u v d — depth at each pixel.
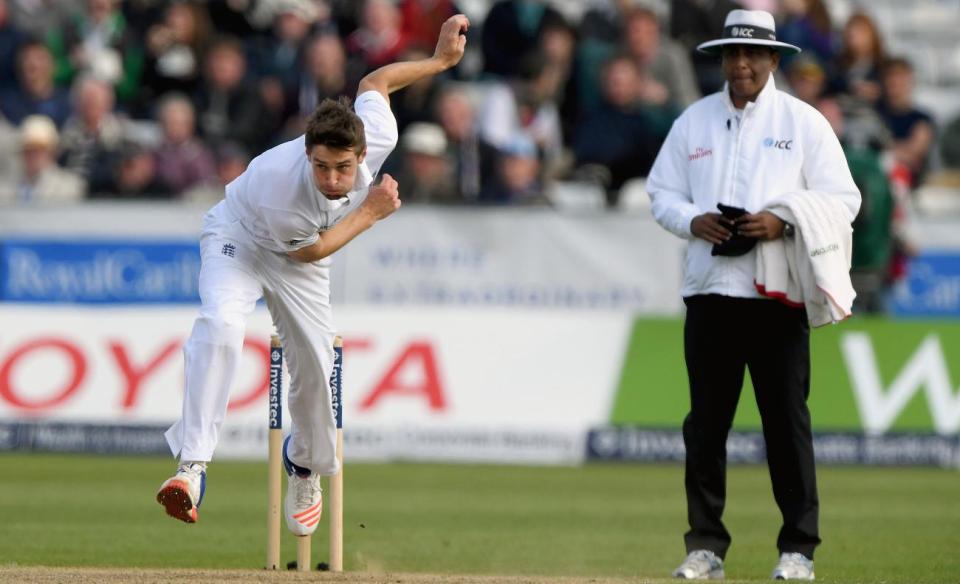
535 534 31.33
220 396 21.39
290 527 23.08
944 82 63.62
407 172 48.62
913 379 45.09
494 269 46.47
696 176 24.27
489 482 40.34
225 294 21.45
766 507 36.22
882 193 45.97
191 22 56.22
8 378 45.56
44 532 30.39
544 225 46.50
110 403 45.25
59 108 54.75
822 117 23.95
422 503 36.12
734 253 23.42
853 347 45.16
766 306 23.62
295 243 21.20
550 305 46.53
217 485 38.72
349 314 45.56
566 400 45.28
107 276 47.12
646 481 41.06
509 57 54.44
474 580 20.83
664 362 45.41
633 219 46.47
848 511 35.38
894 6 64.75
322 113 19.81
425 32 54.38
